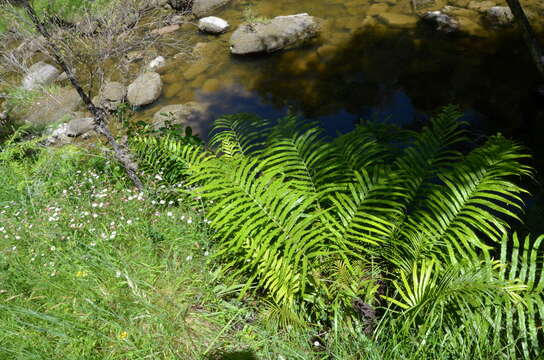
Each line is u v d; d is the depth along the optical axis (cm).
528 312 193
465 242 229
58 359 202
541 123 503
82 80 675
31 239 281
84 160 442
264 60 750
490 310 211
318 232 238
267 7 905
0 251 268
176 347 217
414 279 220
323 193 277
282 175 295
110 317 225
